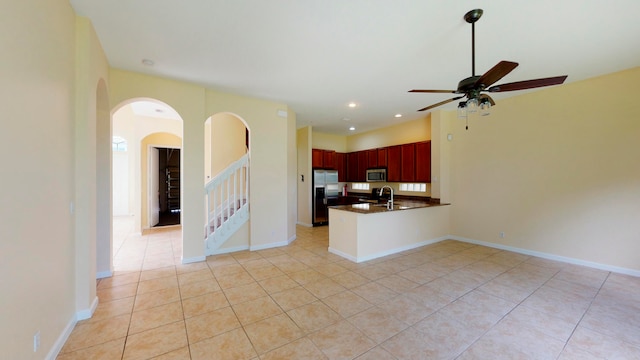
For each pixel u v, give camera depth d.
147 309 2.46
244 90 4.02
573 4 2.02
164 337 2.03
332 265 3.75
